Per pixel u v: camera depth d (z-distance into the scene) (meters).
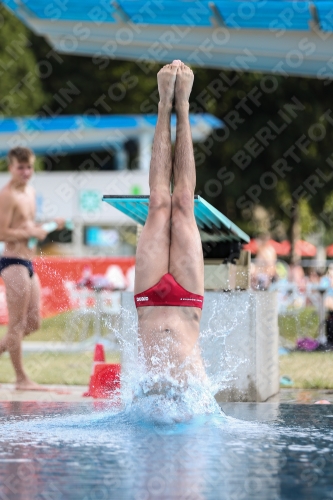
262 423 16.78
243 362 21.41
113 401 21.28
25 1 34.53
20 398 22.61
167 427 16.03
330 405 20.36
